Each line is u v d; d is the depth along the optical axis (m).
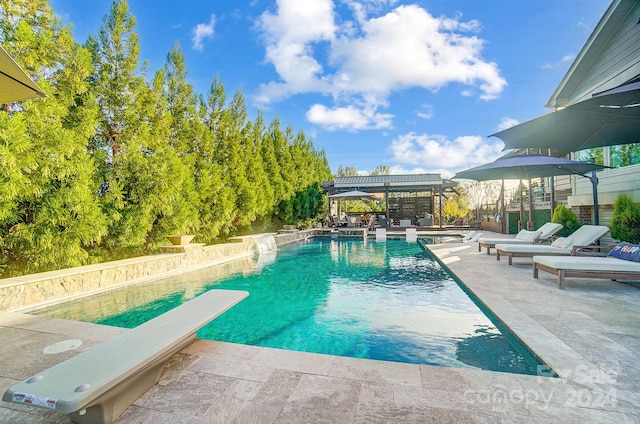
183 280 7.28
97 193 7.14
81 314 4.94
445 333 3.94
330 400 2.18
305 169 21.69
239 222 13.01
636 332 3.31
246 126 14.46
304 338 3.95
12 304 4.62
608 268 4.92
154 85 8.95
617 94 3.71
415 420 1.95
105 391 1.73
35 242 5.57
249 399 2.21
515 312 3.99
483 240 9.68
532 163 7.70
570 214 10.31
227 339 3.97
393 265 9.13
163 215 8.77
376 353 3.45
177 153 9.73
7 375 2.57
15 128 4.77
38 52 5.78
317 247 14.02
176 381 2.46
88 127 6.61
